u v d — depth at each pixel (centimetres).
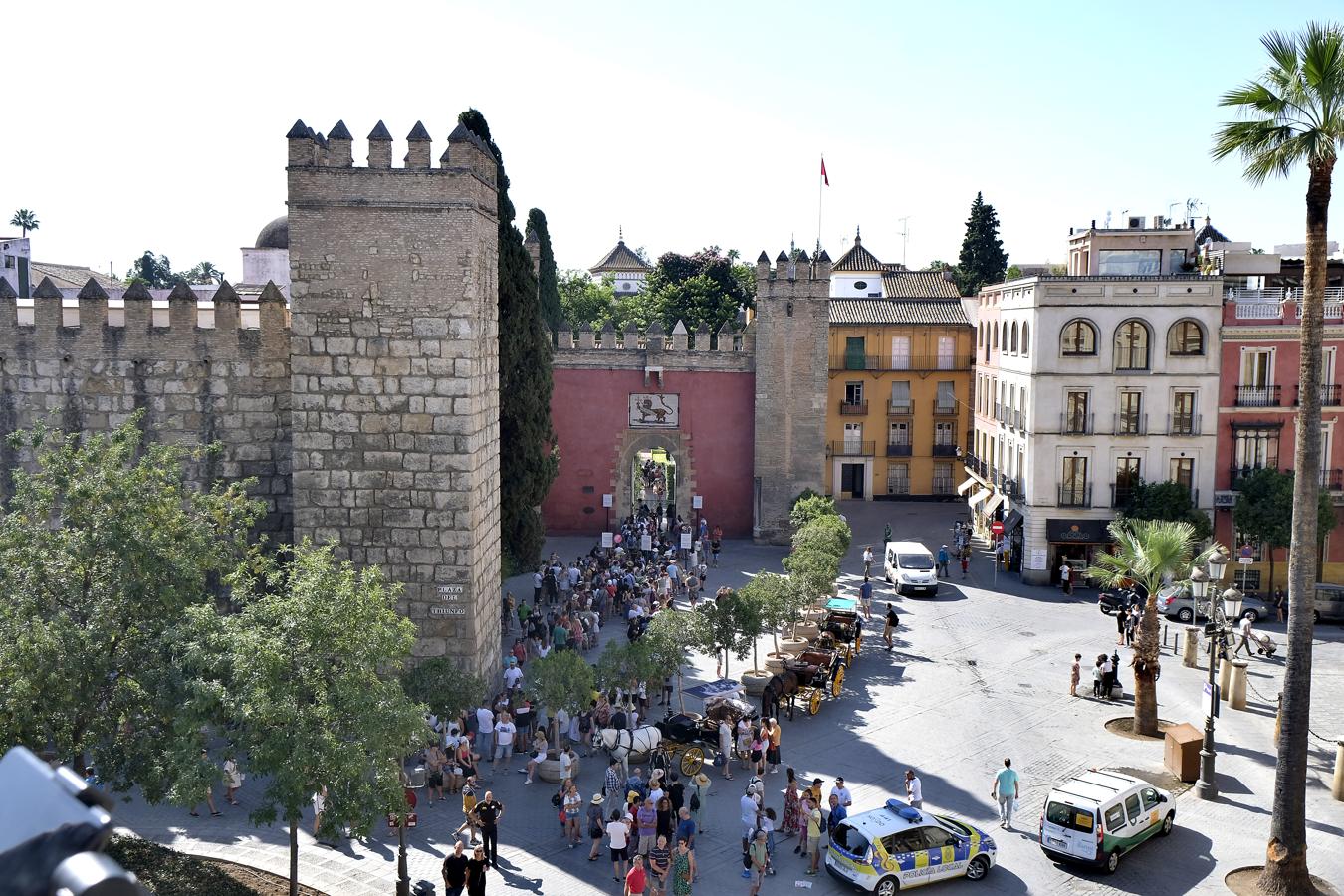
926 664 4159
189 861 2334
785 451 6450
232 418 3522
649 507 7469
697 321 10156
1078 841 2528
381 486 3234
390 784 2062
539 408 5234
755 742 3166
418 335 3191
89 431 3525
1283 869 2417
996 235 10388
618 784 2758
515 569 5334
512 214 5000
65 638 2031
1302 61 2361
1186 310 5253
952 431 7800
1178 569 3616
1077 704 3719
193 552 2325
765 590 3791
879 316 7800
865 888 2366
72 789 452
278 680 2053
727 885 2459
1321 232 2378
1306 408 2405
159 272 14650
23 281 6844
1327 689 3925
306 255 3175
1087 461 5381
